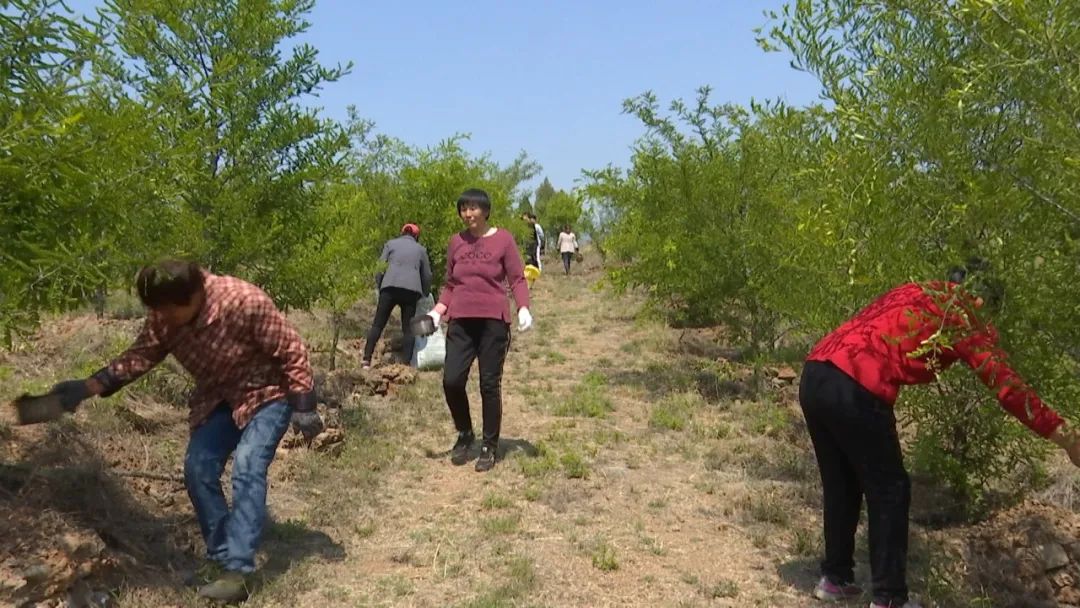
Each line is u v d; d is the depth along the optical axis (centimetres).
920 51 312
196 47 566
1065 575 390
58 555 322
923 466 451
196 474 367
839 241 350
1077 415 318
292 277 601
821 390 360
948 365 351
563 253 2447
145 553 376
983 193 270
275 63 603
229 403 379
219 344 365
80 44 336
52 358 646
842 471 382
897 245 336
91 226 346
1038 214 271
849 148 324
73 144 316
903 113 303
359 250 805
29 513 344
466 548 432
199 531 414
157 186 424
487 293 570
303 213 615
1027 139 255
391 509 488
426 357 905
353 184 1070
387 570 405
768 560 434
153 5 387
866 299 404
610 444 638
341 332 1061
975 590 392
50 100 320
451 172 1140
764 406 732
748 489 540
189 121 546
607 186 858
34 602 307
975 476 466
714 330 1150
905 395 442
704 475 570
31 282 328
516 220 1505
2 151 308
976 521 471
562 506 496
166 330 362
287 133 588
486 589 384
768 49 346
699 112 827
